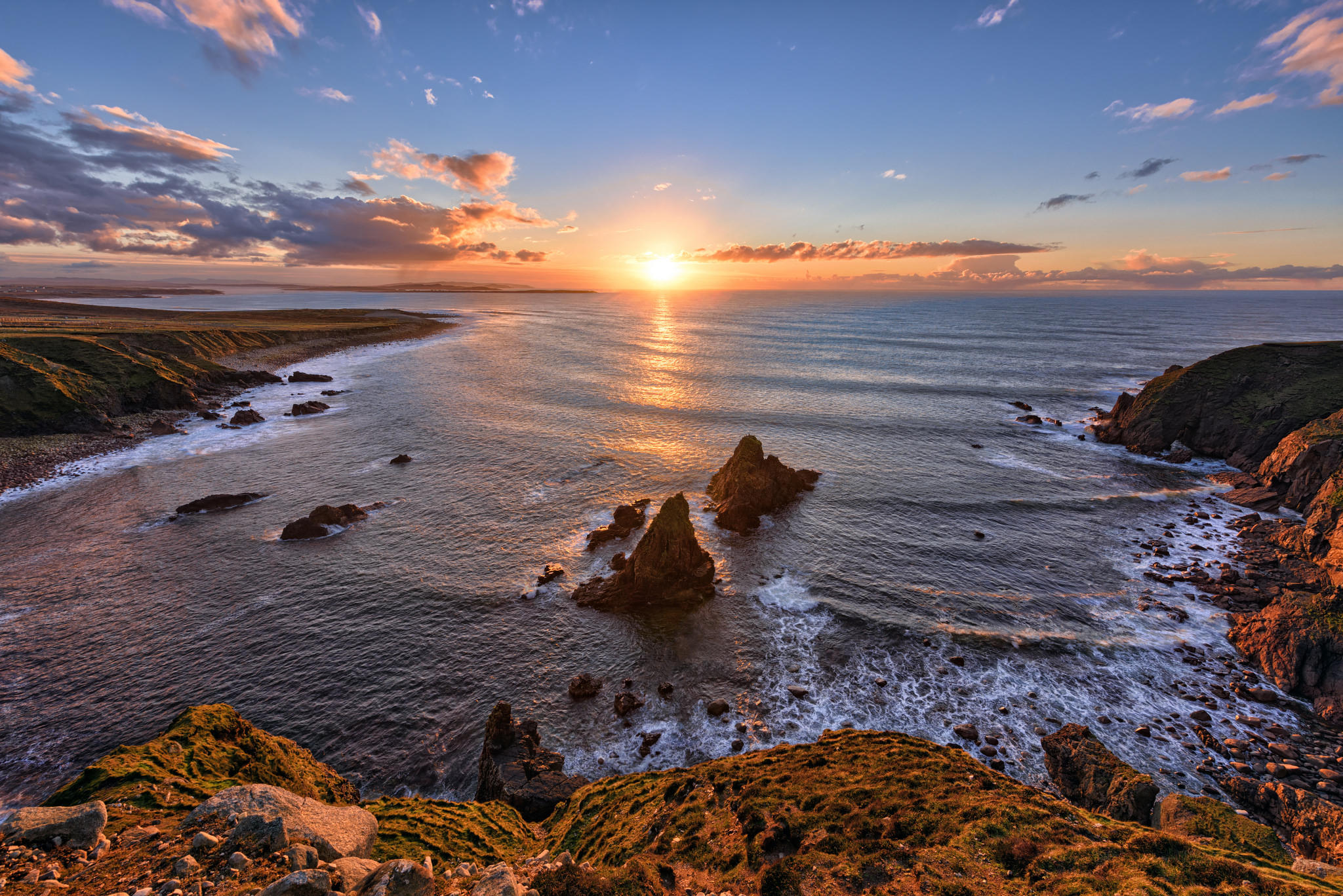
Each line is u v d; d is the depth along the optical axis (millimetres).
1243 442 81188
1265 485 69438
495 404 112688
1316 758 32188
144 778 19375
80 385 97125
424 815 23797
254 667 39438
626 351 193375
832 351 191875
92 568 51094
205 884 12008
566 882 14930
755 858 18469
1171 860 16547
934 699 37094
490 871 13461
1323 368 85438
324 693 37344
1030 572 52188
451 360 170625
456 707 36625
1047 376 146625
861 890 16422
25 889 11711
